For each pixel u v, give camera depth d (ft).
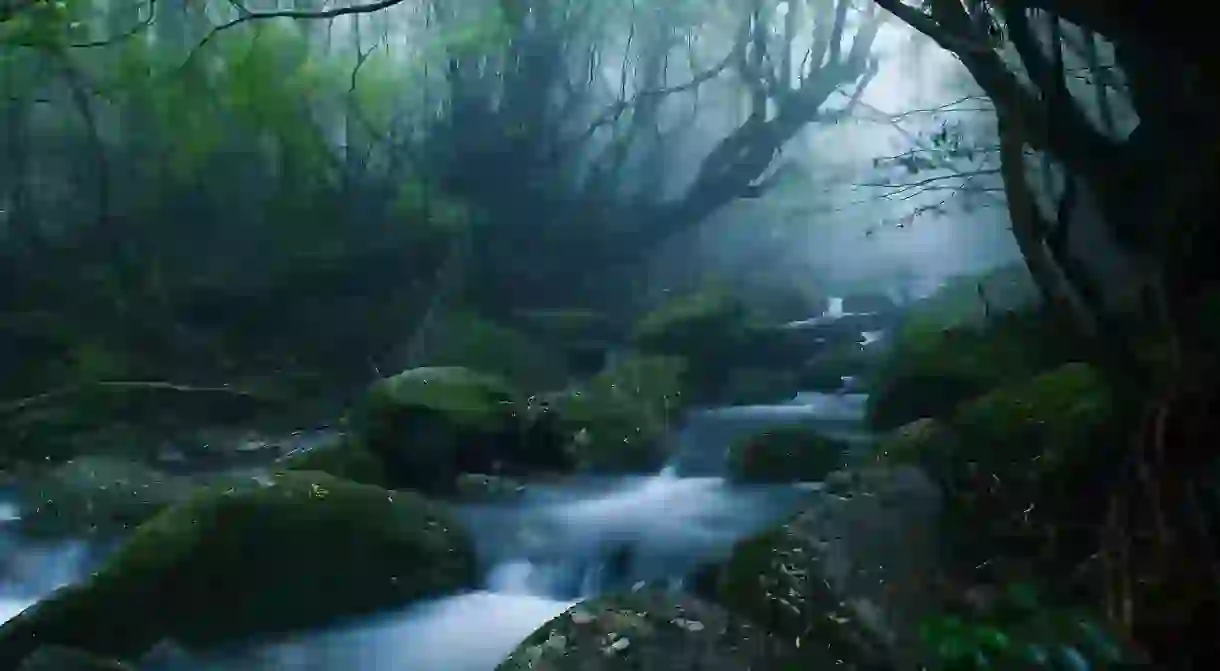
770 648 11.59
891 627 10.73
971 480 13.85
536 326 52.49
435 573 17.71
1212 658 7.83
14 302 45.65
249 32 49.24
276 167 51.49
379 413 27.17
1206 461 7.68
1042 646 8.71
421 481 26.50
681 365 42.14
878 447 17.85
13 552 21.85
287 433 36.01
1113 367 8.70
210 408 37.63
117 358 42.80
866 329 51.75
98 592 15.47
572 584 19.12
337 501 17.75
